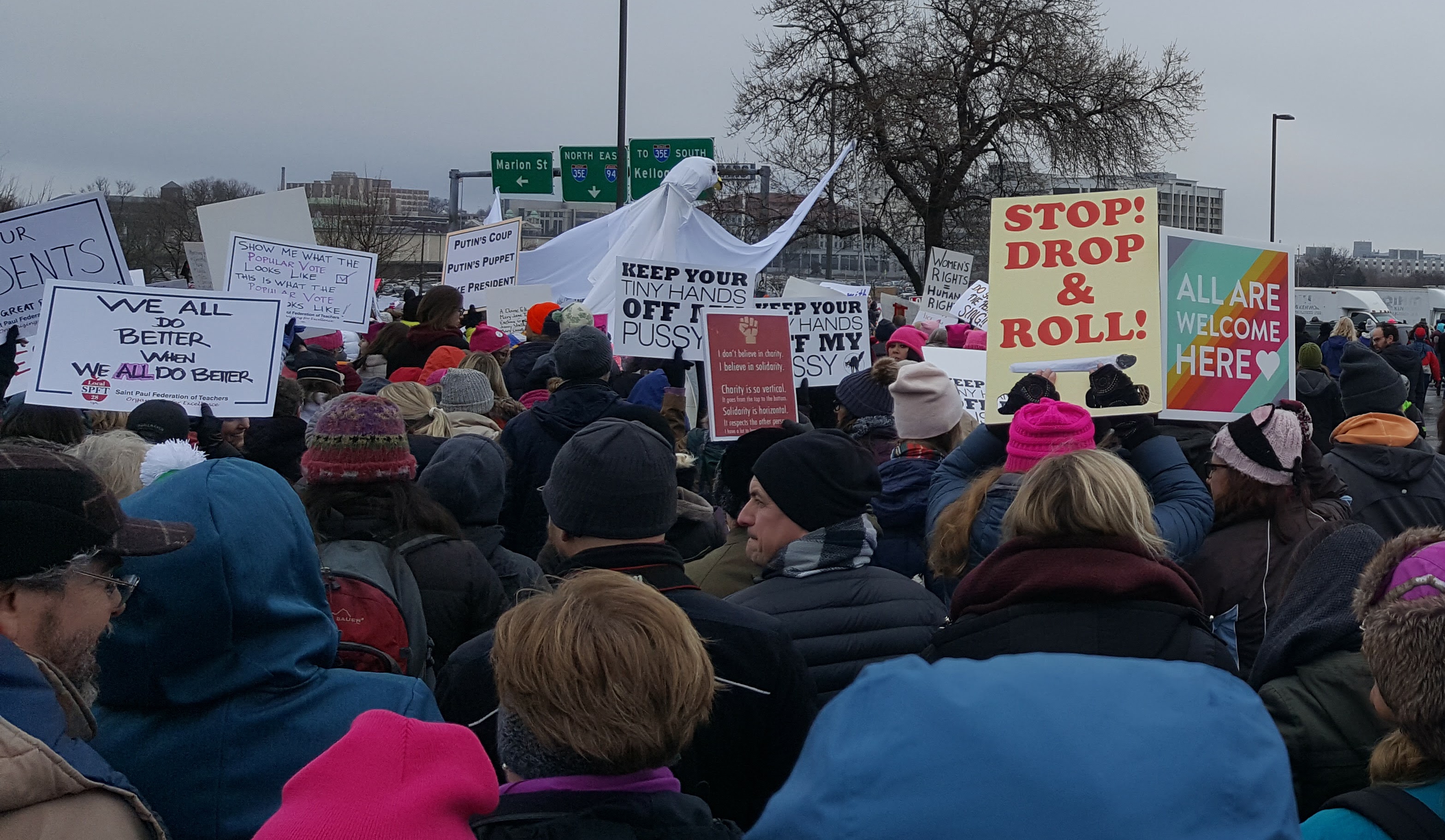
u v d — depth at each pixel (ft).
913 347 25.82
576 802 6.06
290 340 26.53
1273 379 15.06
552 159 92.43
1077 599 7.78
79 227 18.69
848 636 9.25
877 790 2.98
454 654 8.43
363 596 8.73
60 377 14.76
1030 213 14.78
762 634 8.28
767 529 9.75
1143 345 14.17
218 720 6.81
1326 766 7.93
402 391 15.53
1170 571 7.92
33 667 5.25
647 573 8.45
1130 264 14.38
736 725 8.07
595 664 6.07
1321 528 10.36
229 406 15.23
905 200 108.68
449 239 41.68
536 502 17.22
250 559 6.78
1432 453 14.40
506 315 38.60
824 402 25.75
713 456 19.52
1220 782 2.97
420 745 5.55
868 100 97.19
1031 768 2.91
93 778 5.24
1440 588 6.59
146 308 15.08
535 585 11.39
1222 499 11.33
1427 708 6.11
